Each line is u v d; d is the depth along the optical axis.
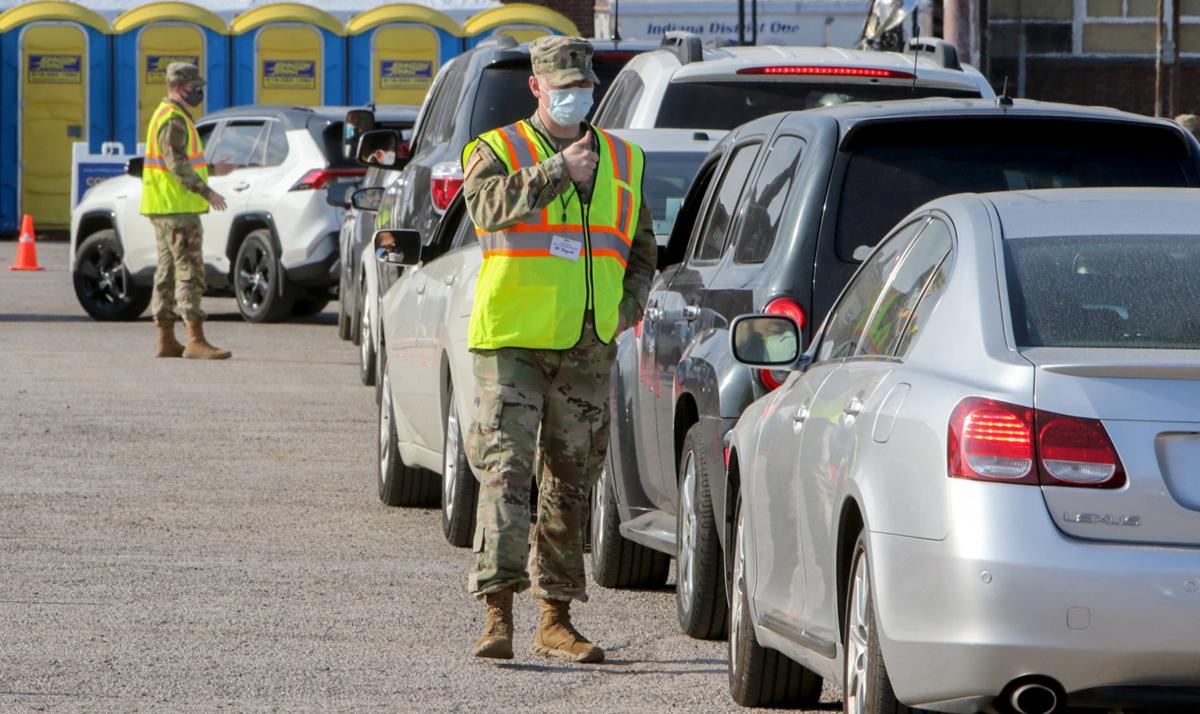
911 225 20.84
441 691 23.31
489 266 24.81
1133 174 25.06
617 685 23.89
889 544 17.34
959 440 16.69
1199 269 18.16
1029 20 104.44
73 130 123.50
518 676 24.23
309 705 22.44
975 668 16.31
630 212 25.23
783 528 21.20
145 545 33.00
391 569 31.45
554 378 25.08
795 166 25.42
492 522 24.75
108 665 24.38
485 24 120.81
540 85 24.84
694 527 26.20
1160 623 16.00
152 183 62.47
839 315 21.97
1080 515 16.31
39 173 124.00
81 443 44.53
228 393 54.31
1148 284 17.95
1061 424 16.44
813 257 24.45
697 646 26.33
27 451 43.12
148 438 45.62
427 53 121.50
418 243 35.28
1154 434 16.39
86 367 59.84
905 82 36.12
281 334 72.56
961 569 16.39
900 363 18.61
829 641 19.44
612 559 30.59
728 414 24.86
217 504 37.38
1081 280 17.98
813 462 20.02
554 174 23.98
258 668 24.36
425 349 34.75
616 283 25.11
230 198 76.31
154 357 63.34
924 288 19.22
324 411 51.22
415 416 35.84
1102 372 16.56
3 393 52.94
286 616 27.67
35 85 123.00
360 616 27.78
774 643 21.70
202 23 121.94
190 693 22.95
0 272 101.62
